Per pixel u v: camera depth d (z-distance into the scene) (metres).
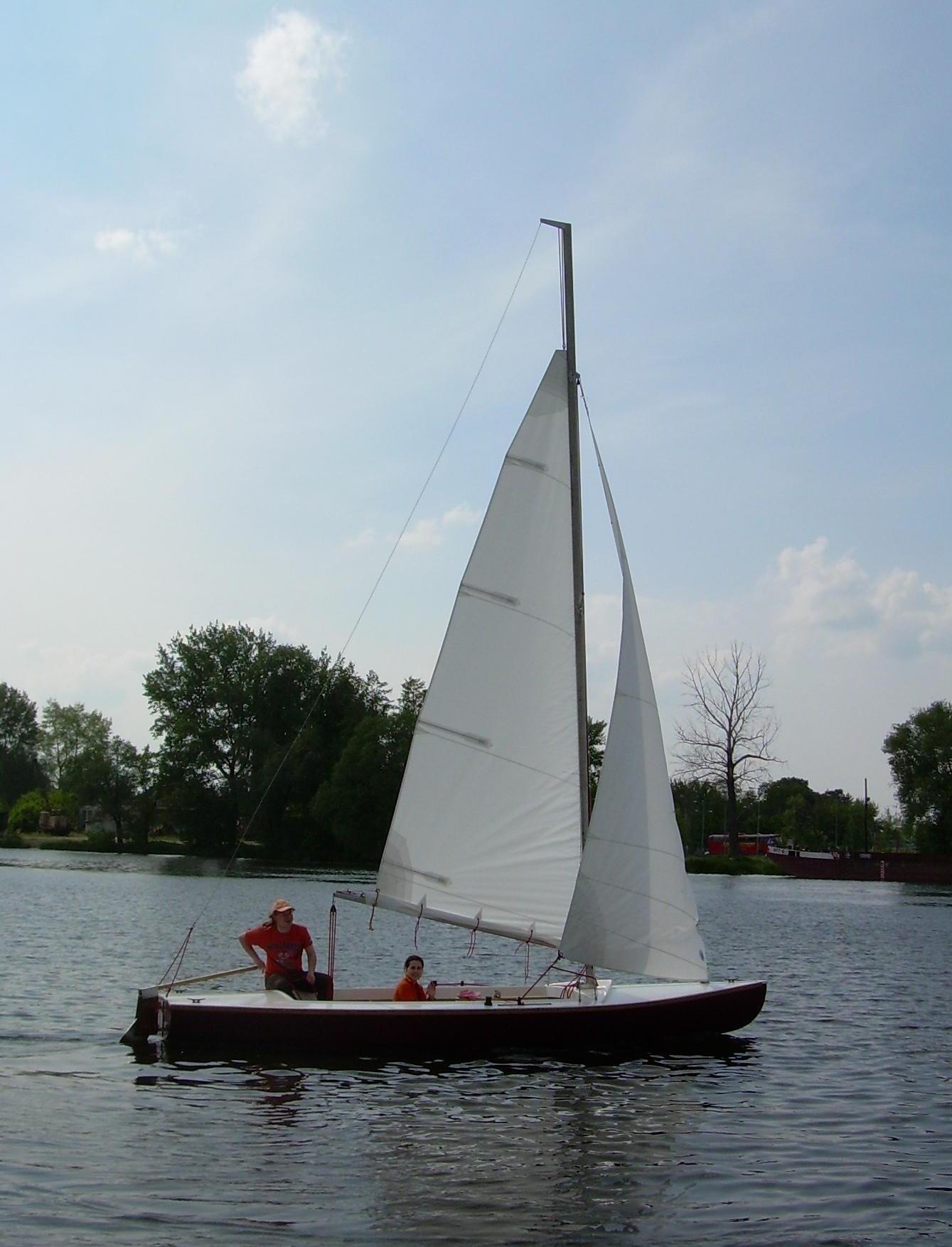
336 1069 16.59
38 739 171.88
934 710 115.88
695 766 102.94
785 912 60.44
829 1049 19.83
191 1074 16.20
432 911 18.61
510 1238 10.38
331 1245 10.09
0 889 61.00
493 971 30.20
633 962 18.06
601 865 18.03
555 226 19.39
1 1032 19.20
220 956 31.59
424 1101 14.97
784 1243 10.46
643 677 18.83
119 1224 10.45
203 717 107.25
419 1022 17.25
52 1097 14.89
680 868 18.47
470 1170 12.27
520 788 18.56
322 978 18.42
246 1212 10.83
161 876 78.56
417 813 18.84
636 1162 12.74
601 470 19.50
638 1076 16.75
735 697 101.25
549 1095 15.45
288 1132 13.46
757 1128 14.30
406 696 111.00
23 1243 9.91
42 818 135.75
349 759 98.38
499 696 18.83
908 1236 10.70
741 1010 19.28
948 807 112.56
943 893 87.88
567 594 18.81
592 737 91.62
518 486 19.11
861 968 33.97
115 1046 18.11
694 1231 10.73
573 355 19.27
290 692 107.12
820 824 156.38
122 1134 13.27
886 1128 14.53
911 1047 20.41
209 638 108.38
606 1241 10.41
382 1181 11.84
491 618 19.00
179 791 106.44
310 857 104.94
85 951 31.84
